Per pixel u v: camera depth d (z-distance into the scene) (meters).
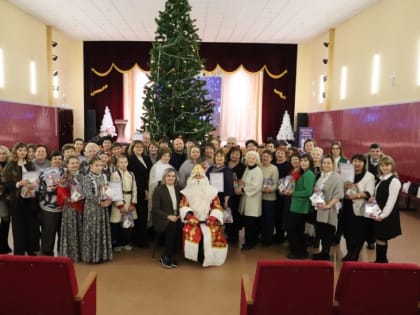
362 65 10.90
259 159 5.73
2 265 2.30
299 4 10.41
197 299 3.86
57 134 13.37
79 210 4.71
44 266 2.31
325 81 13.62
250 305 2.43
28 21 11.66
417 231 6.59
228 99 16.62
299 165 5.07
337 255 5.26
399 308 2.39
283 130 15.17
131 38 15.10
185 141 6.66
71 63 15.69
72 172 4.66
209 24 12.75
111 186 4.78
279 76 15.82
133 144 5.43
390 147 8.96
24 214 4.65
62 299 2.38
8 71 10.45
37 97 12.39
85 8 11.02
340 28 12.56
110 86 15.97
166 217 4.77
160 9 11.02
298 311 2.42
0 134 9.70
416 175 7.86
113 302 3.75
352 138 11.13
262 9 10.96
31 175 4.46
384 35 9.61
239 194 5.52
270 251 5.41
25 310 2.39
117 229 5.23
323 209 4.70
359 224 4.80
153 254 5.07
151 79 6.78
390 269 2.33
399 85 8.87
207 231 4.77
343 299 2.42
